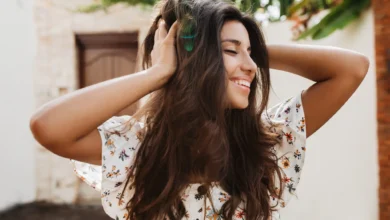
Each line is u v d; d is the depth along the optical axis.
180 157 1.26
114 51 6.62
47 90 6.40
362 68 1.38
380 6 2.45
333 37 3.21
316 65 1.41
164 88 1.31
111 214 1.32
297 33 3.55
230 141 1.41
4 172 5.64
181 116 1.24
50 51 6.39
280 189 1.41
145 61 1.45
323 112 1.43
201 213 1.33
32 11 6.33
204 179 1.30
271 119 1.49
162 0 1.40
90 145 1.25
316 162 3.42
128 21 6.46
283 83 3.82
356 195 2.95
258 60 1.40
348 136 3.04
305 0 3.49
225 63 1.26
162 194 1.25
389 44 2.43
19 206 5.91
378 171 2.54
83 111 1.13
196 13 1.25
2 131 5.60
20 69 6.05
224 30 1.28
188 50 1.25
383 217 2.54
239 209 1.38
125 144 1.32
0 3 5.54
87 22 6.42
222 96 1.23
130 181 1.32
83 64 6.66
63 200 6.37
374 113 2.78
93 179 1.45
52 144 1.13
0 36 5.54
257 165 1.39
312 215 3.43
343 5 2.90
